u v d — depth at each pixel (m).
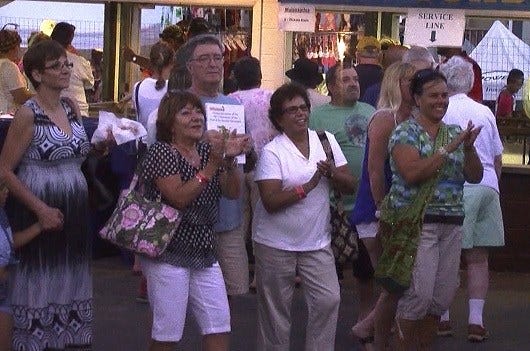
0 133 13.29
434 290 11.17
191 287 9.88
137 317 14.43
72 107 10.33
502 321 14.90
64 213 10.10
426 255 10.90
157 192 9.76
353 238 11.23
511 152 18.64
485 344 13.74
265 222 10.96
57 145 10.01
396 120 11.61
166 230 9.62
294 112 10.85
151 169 9.70
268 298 11.06
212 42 11.39
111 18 21.77
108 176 15.26
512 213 17.73
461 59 13.45
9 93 17.44
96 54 21.86
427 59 12.19
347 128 13.32
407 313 11.05
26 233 10.01
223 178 10.01
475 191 13.47
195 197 9.62
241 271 11.77
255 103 12.98
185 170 9.75
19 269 10.09
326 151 11.09
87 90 20.92
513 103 19.97
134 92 14.66
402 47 16.53
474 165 11.02
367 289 12.84
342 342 13.58
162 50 14.51
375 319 11.73
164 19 21.83
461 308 15.62
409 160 10.70
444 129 11.01
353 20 20.95
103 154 10.66
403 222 10.80
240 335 13.74
